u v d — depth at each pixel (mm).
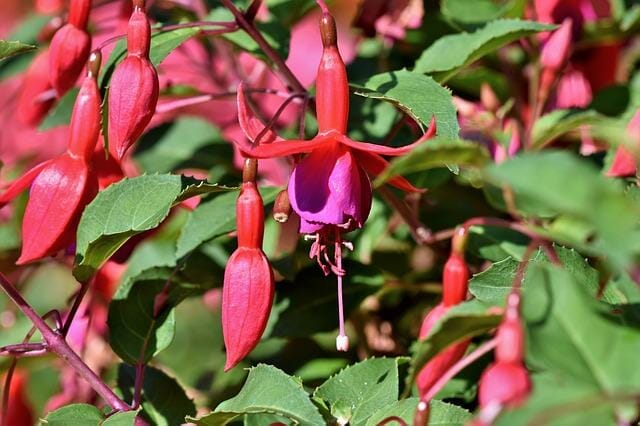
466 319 462
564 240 464
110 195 526
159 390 562
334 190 488
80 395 611
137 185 527
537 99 591
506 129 596
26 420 625
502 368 439
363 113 611
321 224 496
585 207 418
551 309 458
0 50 521
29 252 518
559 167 421
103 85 542
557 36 569
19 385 622
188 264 586
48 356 605
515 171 422
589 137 583
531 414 432
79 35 546
